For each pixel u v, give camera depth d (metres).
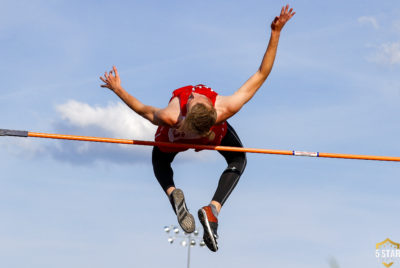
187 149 6.62
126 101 6.23
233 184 6.59
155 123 6.09
